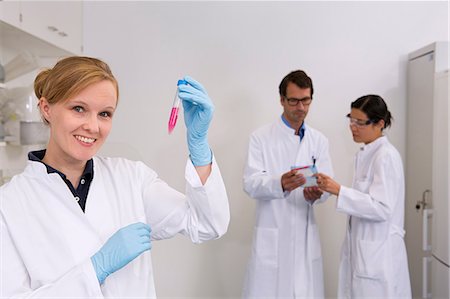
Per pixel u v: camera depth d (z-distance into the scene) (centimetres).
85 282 70
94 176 87
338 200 164
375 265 163
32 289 74
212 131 215
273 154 184
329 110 214
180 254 221
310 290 177
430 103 188
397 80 214
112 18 217
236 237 220
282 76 214
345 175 216
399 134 216
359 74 213
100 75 74
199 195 86
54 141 81
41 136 170
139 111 218
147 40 217
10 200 77
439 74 179
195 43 215
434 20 212
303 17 212
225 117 215
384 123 172
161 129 218
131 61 217
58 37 188
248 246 220
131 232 79
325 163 188
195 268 222
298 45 213
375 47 213
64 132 74
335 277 220
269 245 178
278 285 177
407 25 212
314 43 212
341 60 213
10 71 168
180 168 218
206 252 221
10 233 74
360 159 178
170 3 215
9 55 175
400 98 214
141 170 98
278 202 179
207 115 83
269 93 214
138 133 218
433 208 184
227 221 91
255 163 184
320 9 212
